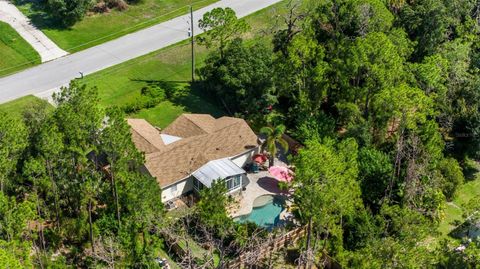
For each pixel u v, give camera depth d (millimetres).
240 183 65625
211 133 69000
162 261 54344
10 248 40906
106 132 50156
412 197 60562
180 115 74812
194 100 82250
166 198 63406
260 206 64562
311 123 70875
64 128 50750
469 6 93188
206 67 80250
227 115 80062
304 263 53344
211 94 83188
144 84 84125
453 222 64500
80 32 95625
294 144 73500
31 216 44906
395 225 55875
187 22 100625
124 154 52594
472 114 73125
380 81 66000
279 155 72750
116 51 91375
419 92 63688
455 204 67812
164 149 65438
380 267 49750
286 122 77938
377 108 64812
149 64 88750
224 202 58375
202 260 52438
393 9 90625
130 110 78188
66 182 52719
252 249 53969
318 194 49438
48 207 54250
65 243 55312
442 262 47625
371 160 64375
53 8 94688
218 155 67062
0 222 42188
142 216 52469
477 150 72688
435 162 64875
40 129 51406
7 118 49500
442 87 72375
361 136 67125
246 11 104625
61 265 49969
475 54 85625
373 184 63250
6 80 82438
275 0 108938
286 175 66500
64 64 87000
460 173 68312
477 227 60906
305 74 72062
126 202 53094
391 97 62406
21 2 103000
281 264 56188
